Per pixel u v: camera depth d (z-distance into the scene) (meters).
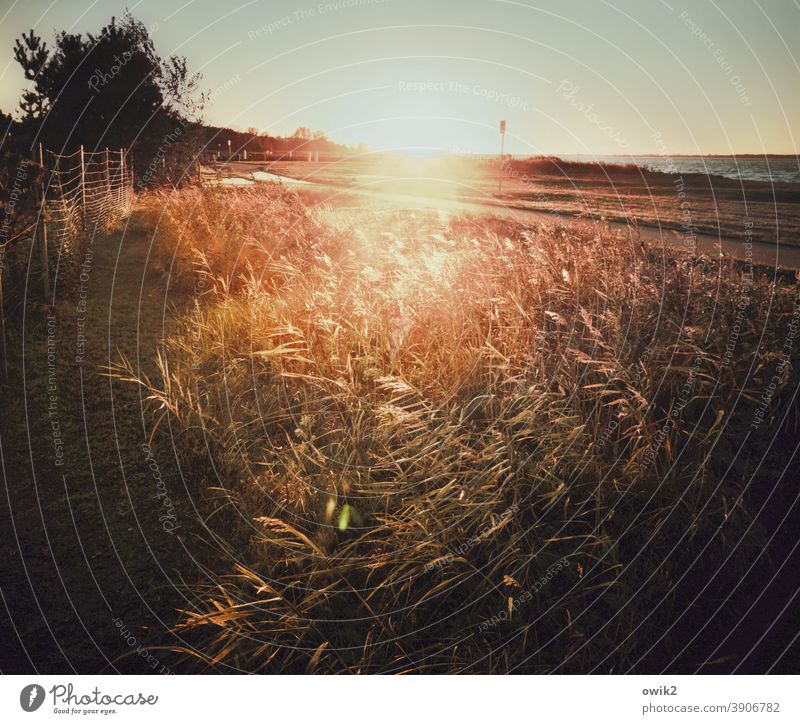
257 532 3.32
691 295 5.34
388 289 6.26
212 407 4.68
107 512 3.62
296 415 4.49
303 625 2.77
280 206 11.30
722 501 3.28
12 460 4.11
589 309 5.40
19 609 2.90
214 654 2.71
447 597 2.89
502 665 2.66
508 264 6.34
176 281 8.52
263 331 5.76
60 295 7.31
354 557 2.99
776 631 2.79
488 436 3.81
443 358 4.86
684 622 2.85
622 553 3.09
